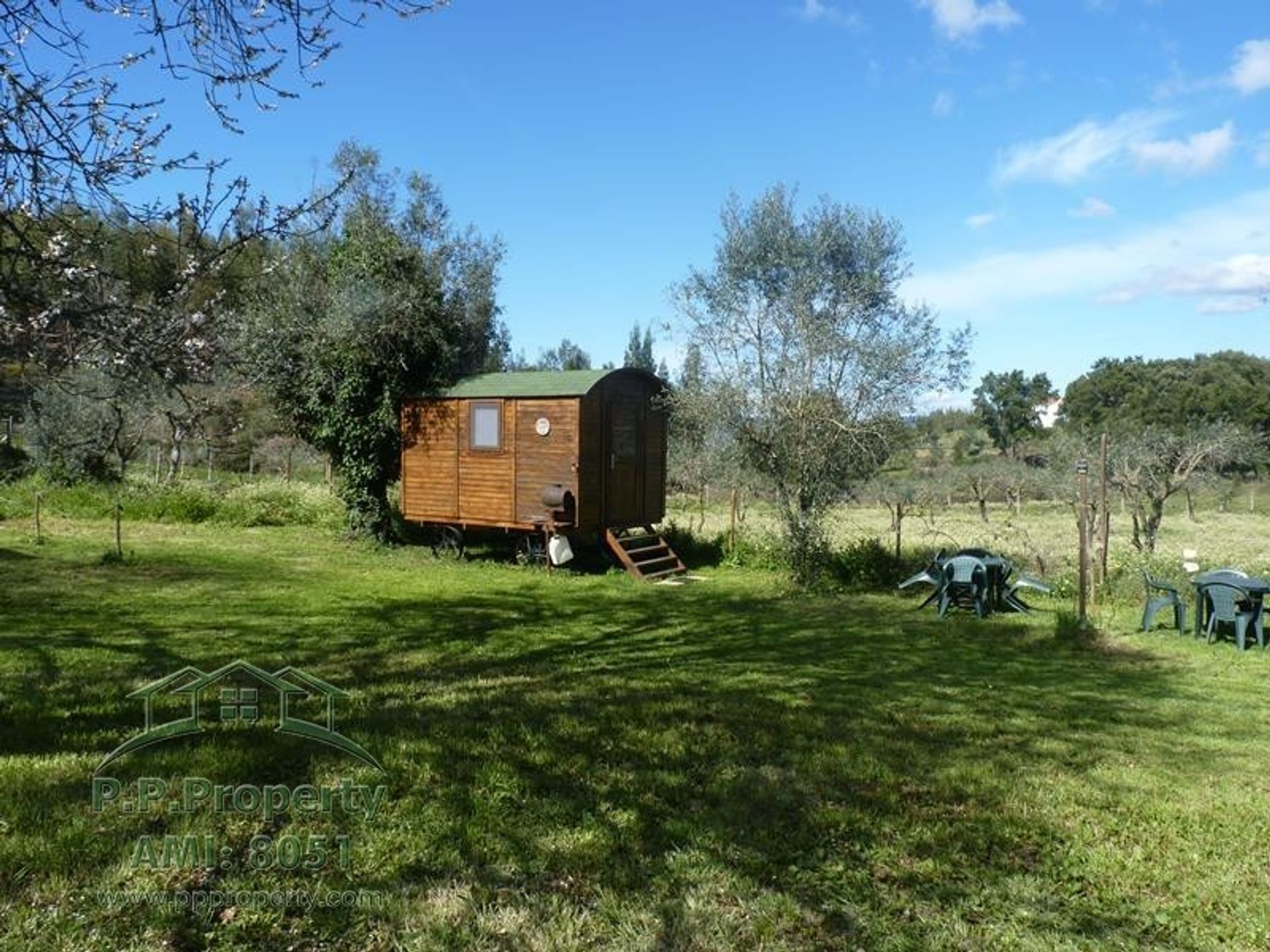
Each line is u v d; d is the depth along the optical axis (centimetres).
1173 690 771
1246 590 962
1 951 307
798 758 540
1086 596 1169
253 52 457
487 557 1689
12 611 992
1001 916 363
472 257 2034
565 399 1520
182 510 2023
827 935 346
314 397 1750
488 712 613
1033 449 3859
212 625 959
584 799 461
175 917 336
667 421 1756
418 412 1698
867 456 1394
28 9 411
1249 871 408
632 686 722
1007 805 477
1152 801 491
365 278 1725
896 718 641
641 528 1742
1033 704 702
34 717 574
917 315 1447
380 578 1374
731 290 1541
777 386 1385
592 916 353
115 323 414
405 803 443
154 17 436
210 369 466
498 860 392
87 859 372
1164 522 2717
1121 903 376
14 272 396
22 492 2094
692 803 465
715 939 340
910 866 405
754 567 1609
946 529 2227
